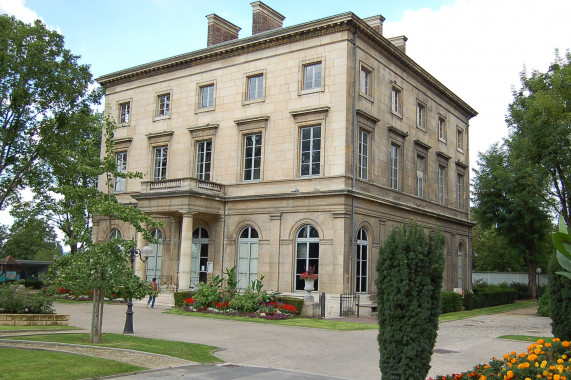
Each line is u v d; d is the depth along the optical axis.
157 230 36.44
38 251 81.50
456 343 18.80
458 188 44.69
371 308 29.11
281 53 32.56
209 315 26.09
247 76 33.91
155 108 38.19
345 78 29.88
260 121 32.62
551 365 9.05
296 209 30.38
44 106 35.75
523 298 50.50
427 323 9.55
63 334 17.72
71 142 36.47
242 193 32.78
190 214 31.06
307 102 31.06
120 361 13.16
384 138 33.19
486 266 67.19
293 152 31.16
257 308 26.30
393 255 9.83
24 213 33.12
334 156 29.58
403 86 35.97
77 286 16.14
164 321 23.67
